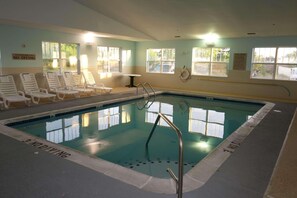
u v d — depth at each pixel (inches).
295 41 337.7
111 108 311.0
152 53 473.7
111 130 230.2
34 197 94.0
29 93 289.6
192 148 188.7
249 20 287.3
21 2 241.8
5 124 200.4
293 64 348.8
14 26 292.5
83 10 302.5
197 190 101.7
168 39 435.8
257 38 366.0
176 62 444.1
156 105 339.3
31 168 118.3
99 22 326.0
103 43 414.0
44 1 260.8
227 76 399.9
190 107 330.0
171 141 204.4
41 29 318.3
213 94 390.3
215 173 117.7
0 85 270.8
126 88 439.8
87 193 97.2
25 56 309.1
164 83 463.2
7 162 124.5
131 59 480.1
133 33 385.1
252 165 127.5
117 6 292.7
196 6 259.8
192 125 252.1
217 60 410.9
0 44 283.6
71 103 283.7
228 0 235.3
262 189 104.0
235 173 118.0
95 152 176.2
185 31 365.1
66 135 211.3
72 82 357.4
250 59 375.9
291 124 207.8
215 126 249.3
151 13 302.2
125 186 103.0
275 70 363.3
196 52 427.5
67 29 310.0
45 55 337.4
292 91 348.8
